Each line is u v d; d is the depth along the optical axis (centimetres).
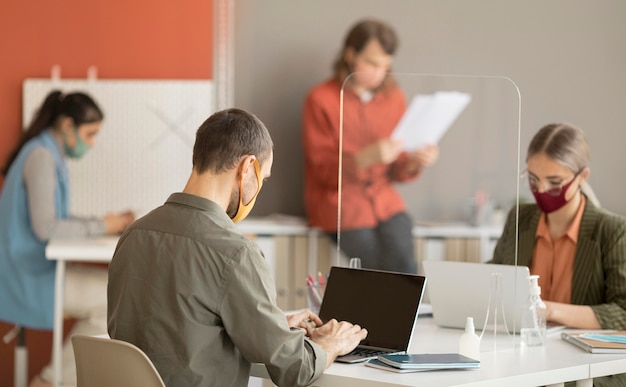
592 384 268
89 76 495
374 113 428
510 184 418
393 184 438
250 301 209
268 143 225
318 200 495
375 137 429
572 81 533
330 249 500
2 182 487
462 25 528
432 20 526
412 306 244
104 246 432
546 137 302
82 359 215
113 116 495
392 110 429
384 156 431
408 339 242
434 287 287
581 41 531
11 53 493
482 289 278
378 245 429
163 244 215
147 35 499
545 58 531
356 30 496
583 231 304
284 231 498
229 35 508
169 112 498
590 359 250
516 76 531
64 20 495
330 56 521
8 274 459
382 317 248
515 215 296
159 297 212
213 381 213
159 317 212
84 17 496
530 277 269
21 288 459
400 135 434
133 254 218
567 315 289
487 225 441
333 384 224
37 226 457
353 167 424
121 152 494
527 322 266
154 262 214
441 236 457
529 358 250
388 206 434
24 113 489
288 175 525
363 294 255
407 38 525
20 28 493
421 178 450
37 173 462
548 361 246
